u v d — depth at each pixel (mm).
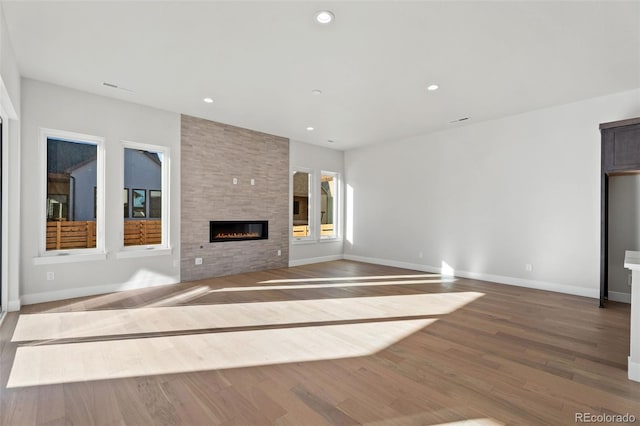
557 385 2064
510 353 2541
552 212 4582
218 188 5453
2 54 2533
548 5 2340
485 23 2574
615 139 3750
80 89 4035
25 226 3691
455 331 3012
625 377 2166
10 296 3482
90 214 4238
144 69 3467
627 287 4016
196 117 5156
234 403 1863
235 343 2707
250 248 5945
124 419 1712
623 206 4047
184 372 2215
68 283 3994
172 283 4906
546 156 4637
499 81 3703
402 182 6562
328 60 3232
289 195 6609
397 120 5242
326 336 2875
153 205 4820
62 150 4035
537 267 4723
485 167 5309
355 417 1741
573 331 3016
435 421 1709
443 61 3229
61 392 1958
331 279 5332
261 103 4496
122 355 2463
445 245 5848
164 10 2445
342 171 7730
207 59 3230
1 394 1926
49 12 2477
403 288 4707
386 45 2932
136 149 4648
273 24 2619
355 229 7488
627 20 2500
